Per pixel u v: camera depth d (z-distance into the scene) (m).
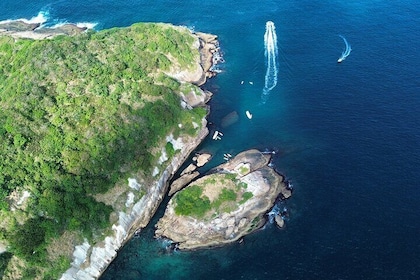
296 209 107.94
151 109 122.25
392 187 108.62
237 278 96.00
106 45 143.25
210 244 103.62
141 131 117.62
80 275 98.19
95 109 118.44
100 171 107.94
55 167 104.31
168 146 121.50
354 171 114.31
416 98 132.62
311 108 136.38
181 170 123.44
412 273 91.25
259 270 96.75
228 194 109.62
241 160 122.69
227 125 135.75
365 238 98.94
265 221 106.31
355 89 139.62
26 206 97.69
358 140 122.50
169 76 141.75
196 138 128.62
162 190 117.19
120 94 124.38
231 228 105.00
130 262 103.19
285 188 113.25
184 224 107.12
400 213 102.69
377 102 133.38
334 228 102.25
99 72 129.88
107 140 112.25
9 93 124.56
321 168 117.19
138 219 110.25
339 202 107.75
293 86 145.62
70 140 109.75
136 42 148.00
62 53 136.12
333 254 97.00
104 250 103.06
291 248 99.94
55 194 99.50
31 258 92.75
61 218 98.69
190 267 100.00
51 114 116.31
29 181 101.12
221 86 149.75
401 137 120.94
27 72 129.38
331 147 122.38
